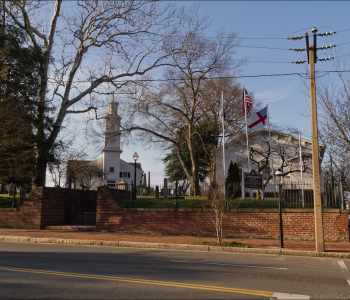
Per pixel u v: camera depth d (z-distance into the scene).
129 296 7.95
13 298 7.69
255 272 11.23
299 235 20.42
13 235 20.97
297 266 12.83
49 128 26.81
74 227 24.41
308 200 21.34
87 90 28.59
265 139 46.50
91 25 27.56
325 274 11.20
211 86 37.38
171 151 50.69
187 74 35.88
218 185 24.00
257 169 45.00
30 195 25.47
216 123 38.97
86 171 56.16
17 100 24.50
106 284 9.07
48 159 28.36
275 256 15.84
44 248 16.66
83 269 11.09
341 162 27.41
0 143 23.53
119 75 29.16
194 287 8.88
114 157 78.31
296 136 47.97
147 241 18.94
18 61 24.48
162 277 10.10
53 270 10.80
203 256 15.08
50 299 7.64
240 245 17.80
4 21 25.00
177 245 17.92
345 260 15.05
